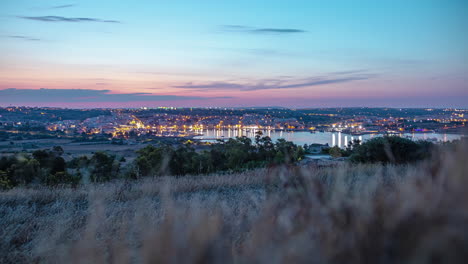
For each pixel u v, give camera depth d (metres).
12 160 15.34
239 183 7.71
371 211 1.40
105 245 2.38
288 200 1.65
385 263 1.20
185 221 1.61
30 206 6.31
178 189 7.23
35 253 3.30
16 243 4.09
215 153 21.34
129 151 52.97
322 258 1.23
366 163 9.80
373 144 10.42
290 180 1.74
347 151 22.67
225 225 1.88
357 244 1.26
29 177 14.45
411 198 1.31
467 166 1.29
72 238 3.34
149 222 2.45
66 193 7.05
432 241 1.05
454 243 1.03
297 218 1.50
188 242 1.41
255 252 1.41
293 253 1.27
